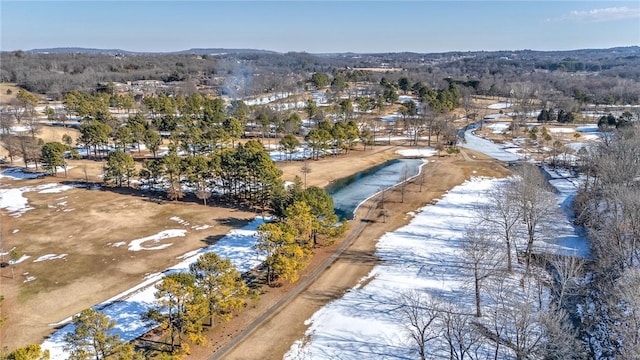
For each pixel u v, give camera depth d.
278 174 79.56
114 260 59.22
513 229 60.31
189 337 40.53
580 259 56.25
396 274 55.47
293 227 57.22
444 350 40.56
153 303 48.44
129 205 80.81
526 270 51.28
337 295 51.06
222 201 83.38
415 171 107.69
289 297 50.56
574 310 46.09
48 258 59.94
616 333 39.69
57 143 101.50
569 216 73.38
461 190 91.44
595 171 79.75
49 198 84.94
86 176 95.94
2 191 89.44
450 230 69.50
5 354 35.19
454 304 47.91
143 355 38.72
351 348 41.88
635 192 53.62
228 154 83.75
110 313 46.91
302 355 41.03
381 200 85.69
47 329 44.53
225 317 44.28
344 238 67.06
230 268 45.22
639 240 50.16
